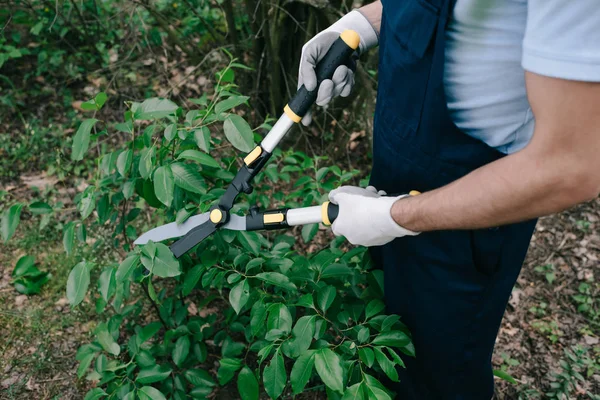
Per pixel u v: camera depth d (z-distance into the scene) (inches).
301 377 52.3
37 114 119.3
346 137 107.6
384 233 45.9
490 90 40.0
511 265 53.6
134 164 62.3
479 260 50.4
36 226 96.6
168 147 60.7
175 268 54.4
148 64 129.7
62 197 102.1
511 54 37.6
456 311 54.2
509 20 36.2
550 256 98.5
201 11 128.2
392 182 52.6
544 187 33.7
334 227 49.9
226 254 62.6
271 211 54.3
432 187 48.5
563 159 32.2
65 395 75.3
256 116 115.3
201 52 122.2
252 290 64.3
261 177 77.8
